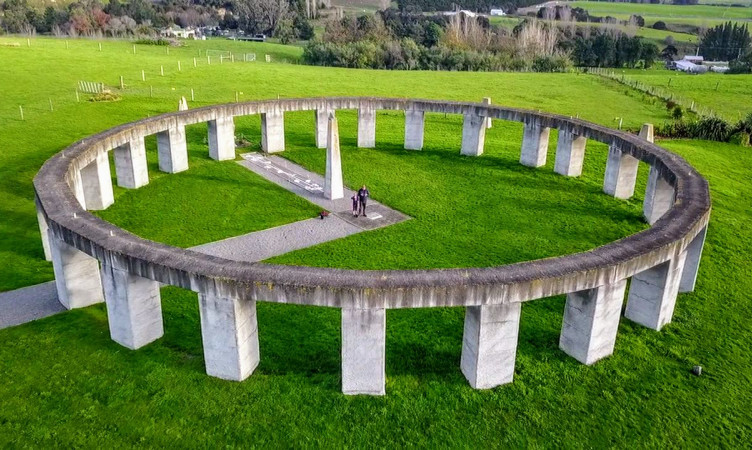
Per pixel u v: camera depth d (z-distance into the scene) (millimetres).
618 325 29047
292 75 87688
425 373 25453
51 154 52188
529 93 84438
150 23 137875
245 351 24406
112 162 52531
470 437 22234
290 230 39531
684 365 26469
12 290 31188
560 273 24109
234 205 43469
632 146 42625
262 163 52812
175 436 21828
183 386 24203
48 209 29188
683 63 119938
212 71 86062
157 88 75312
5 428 21922
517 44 122438
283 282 23000
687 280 32469
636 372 25891
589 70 108500
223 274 23391
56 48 94688
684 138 65000
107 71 81688
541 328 28812
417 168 52031
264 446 21562
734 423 23203
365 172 50844
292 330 28250
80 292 29469
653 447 21938
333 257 35625
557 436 22328
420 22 140625
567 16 155125
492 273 24031
